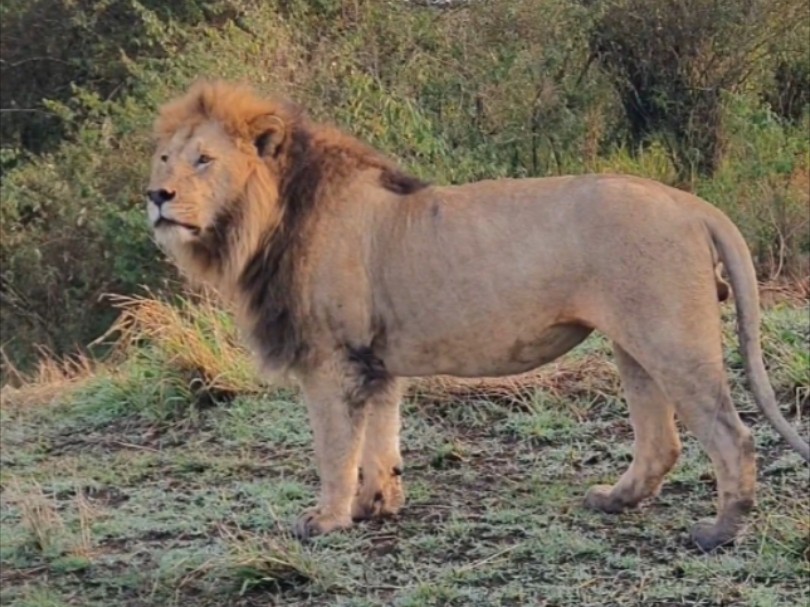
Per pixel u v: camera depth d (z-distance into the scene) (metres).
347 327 11.00
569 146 24.84
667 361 10.16
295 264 11.08
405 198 11.01
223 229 11.12
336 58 24.12
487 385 14.61
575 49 25.47
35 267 26.66
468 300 10.63
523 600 9.88
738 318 10.27
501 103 24.58
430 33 24.94
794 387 13.76
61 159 28.38
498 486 12.45
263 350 11.35
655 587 9.91
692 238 10.22
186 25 27.08
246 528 11.84
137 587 10.80
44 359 24.38
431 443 13.70
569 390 14.45
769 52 25.84
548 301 10.47
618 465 12.77
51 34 31.52
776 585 9.86
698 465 12.31
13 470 14.24
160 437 15.04
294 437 14.24
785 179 23.42
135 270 25.17
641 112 26.16
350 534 11.19
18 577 11.27
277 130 11.12
